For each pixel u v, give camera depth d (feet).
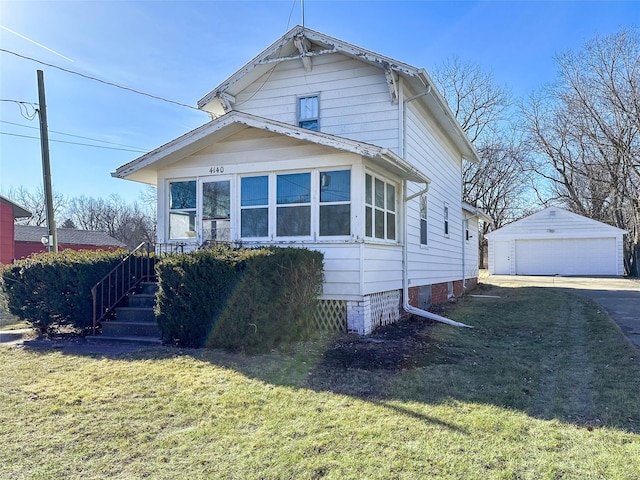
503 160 125.08
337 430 11.98
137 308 25.66
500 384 16.38
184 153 29.32
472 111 124.88
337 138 25.08
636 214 86.17
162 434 11.78
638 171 86.22
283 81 35.32
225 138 28.81
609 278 81.30
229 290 20.83
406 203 33.19
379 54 30.99
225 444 11.17
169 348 21.71
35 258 26.71
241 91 36.73
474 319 33.88
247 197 28.50
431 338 25.59
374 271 27.86
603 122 91.56
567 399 14.74
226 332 20.92
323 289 26.58
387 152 24.32
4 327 29.78
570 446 11.10
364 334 25.89
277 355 20.35
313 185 26.96
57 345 22.97
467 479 9.53
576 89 94.32
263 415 13.03
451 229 51.13
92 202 183.32
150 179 33.50
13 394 14.93
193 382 16.14
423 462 10.25
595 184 103.09
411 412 13.34
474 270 65.46
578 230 90.63
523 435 11.75
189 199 30.12
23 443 11.24
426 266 40.09
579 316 35.12
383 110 32.22
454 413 13.28
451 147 51.01
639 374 17.38
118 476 9.70
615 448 10.98
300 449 10.86
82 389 15.39
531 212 128.06
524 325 31.07
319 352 21.17
